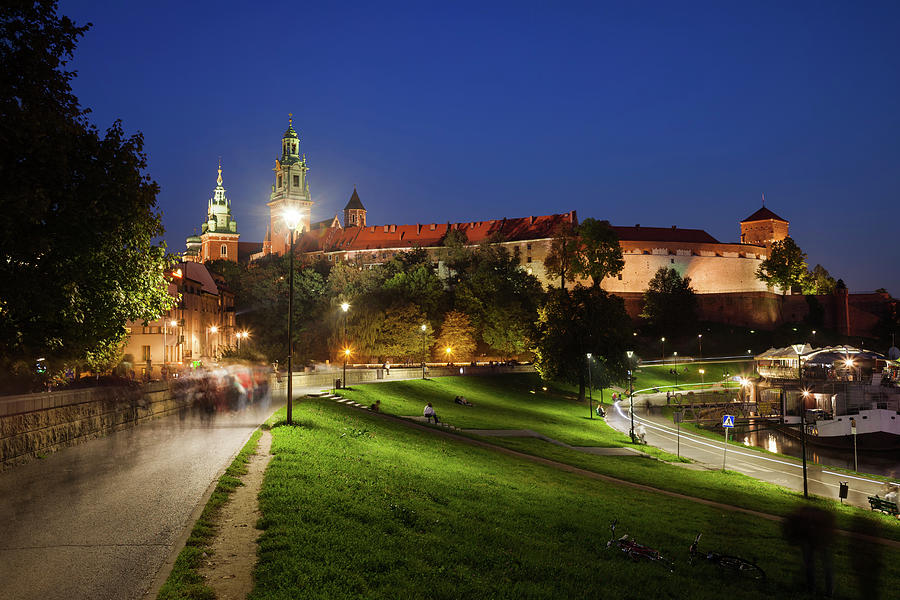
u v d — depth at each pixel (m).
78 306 25.14
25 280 22.16
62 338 25.92
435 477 24.80
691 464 49.72
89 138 24.02
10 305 22.44
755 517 28.80
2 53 22.02
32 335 24.94
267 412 38.44
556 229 176.12
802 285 198.62
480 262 146.50
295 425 31.70
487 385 86.69
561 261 134.75
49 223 22.44
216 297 110.94
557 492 27.67
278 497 17.19
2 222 19.48
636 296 175.75
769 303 179.00
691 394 105.62
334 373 66.12
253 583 11.65
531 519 20.69
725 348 161.75
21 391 29.08
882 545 24.59
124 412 31.17
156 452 24.23
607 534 20.23
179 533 14.33
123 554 13.00
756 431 85.81
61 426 24.91
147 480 19.33
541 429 57.56
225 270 165.50
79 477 19.77
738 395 107.75
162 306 31.27
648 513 26.16
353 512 16.69
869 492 45.97
